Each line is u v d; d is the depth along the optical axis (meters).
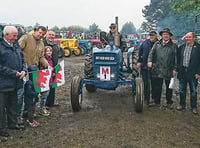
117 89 7.11
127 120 4.55
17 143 3.57
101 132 4.00
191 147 3.55
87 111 5.05
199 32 9.85
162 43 5.13
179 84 5.13
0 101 3.69
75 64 12.65
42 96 4.65
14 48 3.75
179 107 5.18
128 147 3.50
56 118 4.61
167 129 4.17
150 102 5.55
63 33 19.16
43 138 3.75
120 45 6.31
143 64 5.56
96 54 5.23
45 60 4.43
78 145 3.54
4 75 3.64
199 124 4.45
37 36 4.30
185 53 4.90
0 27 9.77
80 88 5.17
